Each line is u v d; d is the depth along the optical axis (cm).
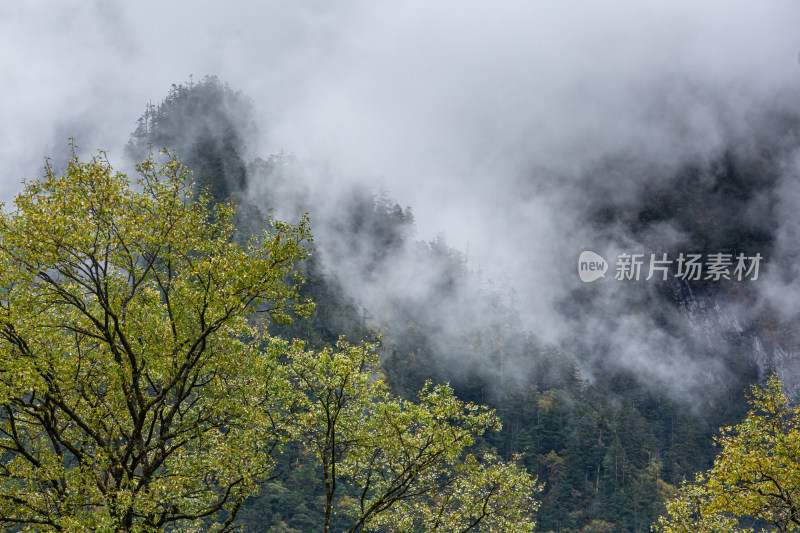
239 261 1441
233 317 1470
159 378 1675
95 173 1446
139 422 1445
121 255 1484
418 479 1664
